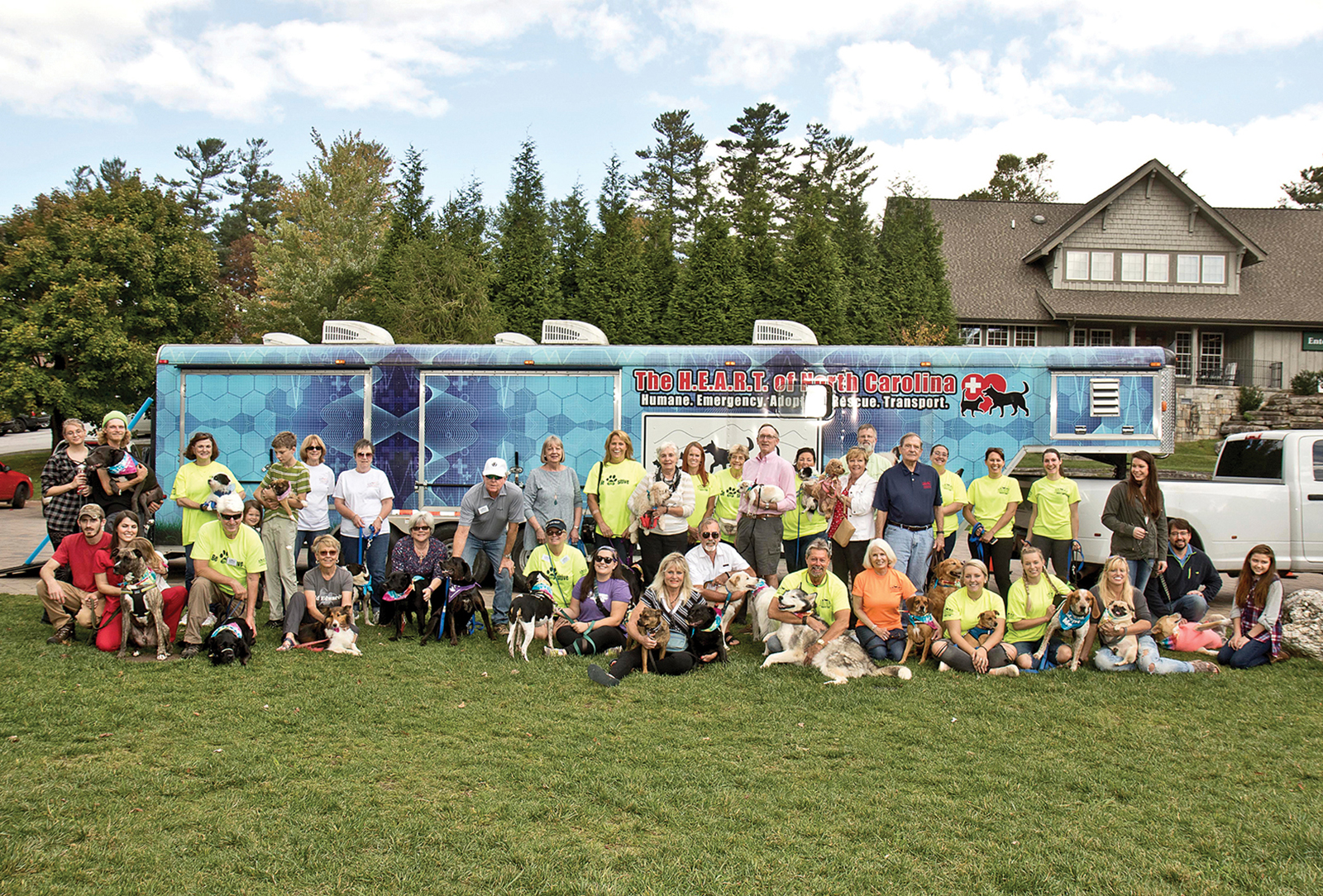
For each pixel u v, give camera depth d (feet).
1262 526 35.06
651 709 20.65
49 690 20.79
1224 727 19.80
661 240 83.05
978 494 31.37
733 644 27.09
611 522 29.19
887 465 32.01
